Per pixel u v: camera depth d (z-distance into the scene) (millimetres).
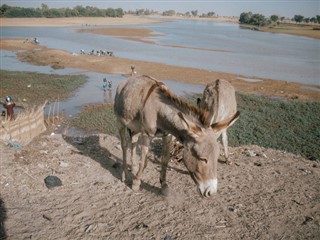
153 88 5766
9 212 5652
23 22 128750
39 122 13648
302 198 6543
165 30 116062
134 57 52188
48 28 108562
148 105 5719
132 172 7410
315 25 156875
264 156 9102
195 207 6062
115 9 191750
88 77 35844
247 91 31141
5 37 77375
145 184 6910
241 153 9367
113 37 83750
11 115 15320
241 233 5387
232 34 106750
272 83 34969
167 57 53312
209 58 53312
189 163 4930
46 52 53656
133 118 6184
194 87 32656
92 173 7312
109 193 6496
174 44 72438
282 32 115750
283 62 50969
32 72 36844
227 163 8242
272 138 18219
